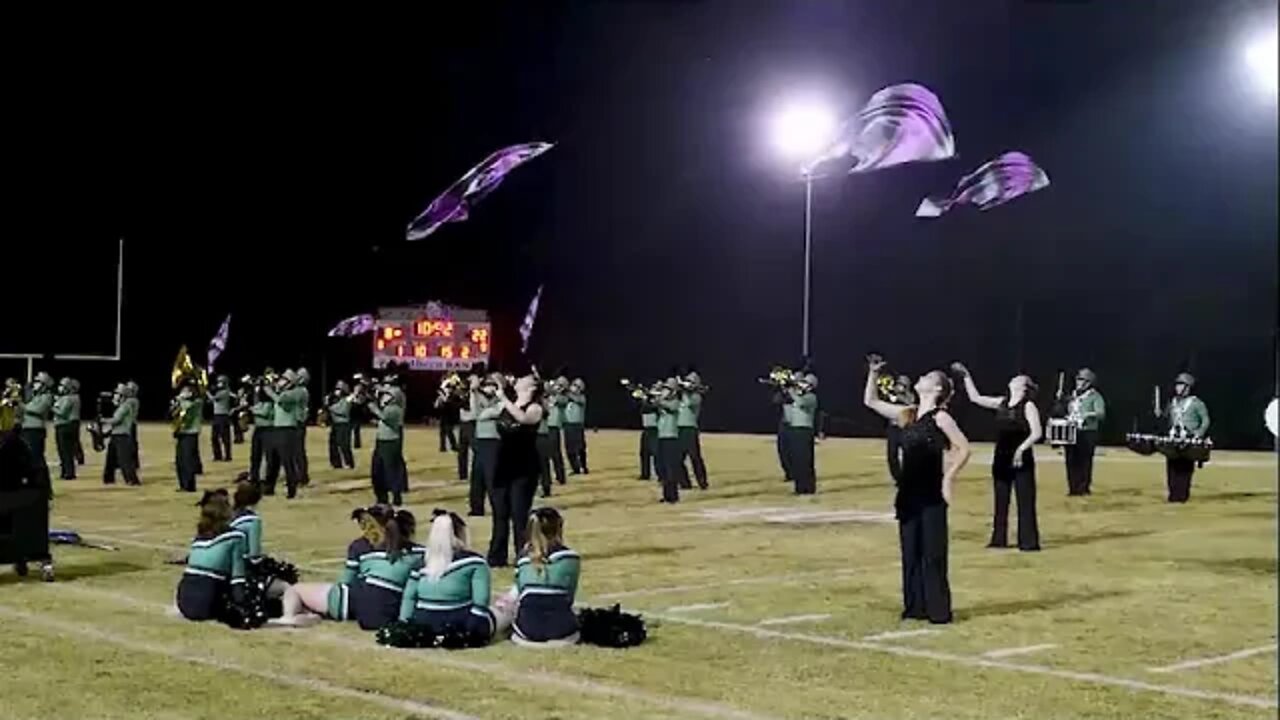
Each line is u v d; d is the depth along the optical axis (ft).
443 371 140.46
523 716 25.52
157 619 35.50
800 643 32.71
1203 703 26.99
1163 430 73.31
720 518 60.80
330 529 56.18
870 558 47.75
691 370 80.28
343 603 34.96
